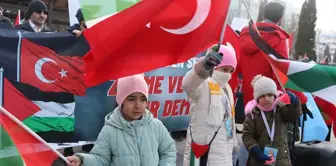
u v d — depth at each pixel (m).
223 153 3.61
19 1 13.05
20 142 2.26
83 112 4.79
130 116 2.91
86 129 4.85
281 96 3.94
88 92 4.78
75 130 4.74
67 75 4.50
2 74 4.12
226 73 3.68
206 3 2.97
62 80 4.48
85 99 4.77
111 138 2.85
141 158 2.85
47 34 4.37
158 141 2.99
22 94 4.25
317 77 3.68
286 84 3.79
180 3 2.86
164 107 6.00
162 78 5.87
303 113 4.86
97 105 4.92
